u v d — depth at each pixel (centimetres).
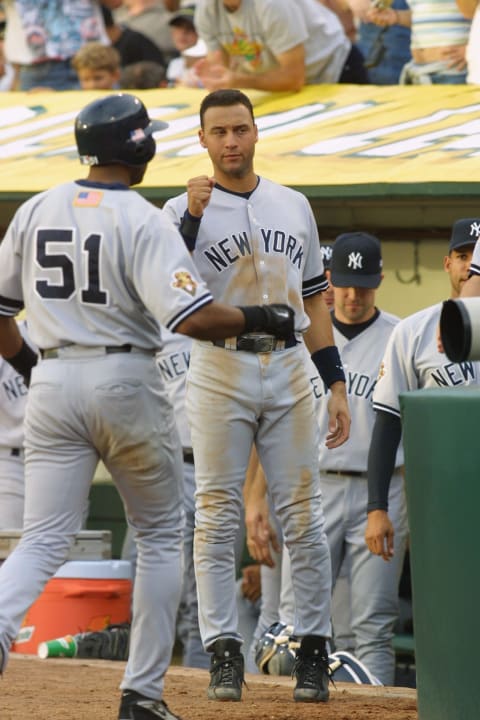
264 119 3197
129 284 1462
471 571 1320
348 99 3284
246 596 2739
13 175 3033
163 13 4166
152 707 1476
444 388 1399
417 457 1387
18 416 2723
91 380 1448
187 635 2627
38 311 1485
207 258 1733
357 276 2409
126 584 2667
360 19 3675
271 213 1755
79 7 4028
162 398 1489
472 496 1313
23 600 1442
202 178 1688
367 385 2409
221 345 1733
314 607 1791
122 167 1513
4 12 4131
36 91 3866
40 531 1481
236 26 3325
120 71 3975
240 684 1795
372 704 1792
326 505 2402
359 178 2664
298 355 1764
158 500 1494
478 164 2620
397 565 2370
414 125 3012
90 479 1500
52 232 1477
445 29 3388
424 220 2867
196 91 3609
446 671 1361
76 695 1870
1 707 1719
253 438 1780
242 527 2509
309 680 1792
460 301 1330
